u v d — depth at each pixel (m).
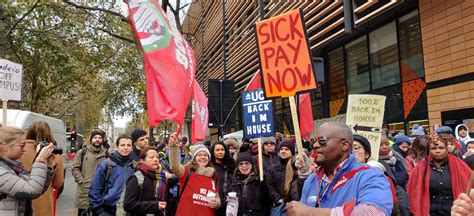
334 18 12.91
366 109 4.91
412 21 11.52
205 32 30.61
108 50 19.31
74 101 31.05
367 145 3.85
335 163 2.43
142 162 4.36
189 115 13.40
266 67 3.88
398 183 4.89
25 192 3.19
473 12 9.15
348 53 14.67
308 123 6.73
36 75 16.05
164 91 4.45
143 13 4.59
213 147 5.42
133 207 4.11
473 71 9.16
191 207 4.53
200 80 32.94
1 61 5.27
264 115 5.35
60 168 4.49
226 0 23.78
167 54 4.65
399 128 12.09
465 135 8.00
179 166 4.56
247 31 19.38
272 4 15.89
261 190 4.94
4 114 5.25
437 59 10.20
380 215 2.05
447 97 9.89
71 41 17.25
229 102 12.06
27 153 4.21
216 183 4.89
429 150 4.34
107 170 5.04
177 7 14.15
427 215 4.24
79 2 16.64
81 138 38.81
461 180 4.14
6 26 13.56
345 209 2.11
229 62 23.53
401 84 11.98
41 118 13.18
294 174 4.52
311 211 2.19
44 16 14.78
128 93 23.41
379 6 11.18
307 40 3.70
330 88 15.88
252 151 7.40
